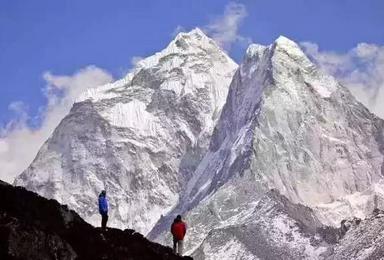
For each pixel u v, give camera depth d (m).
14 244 138.62
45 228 145.12
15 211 151.00
